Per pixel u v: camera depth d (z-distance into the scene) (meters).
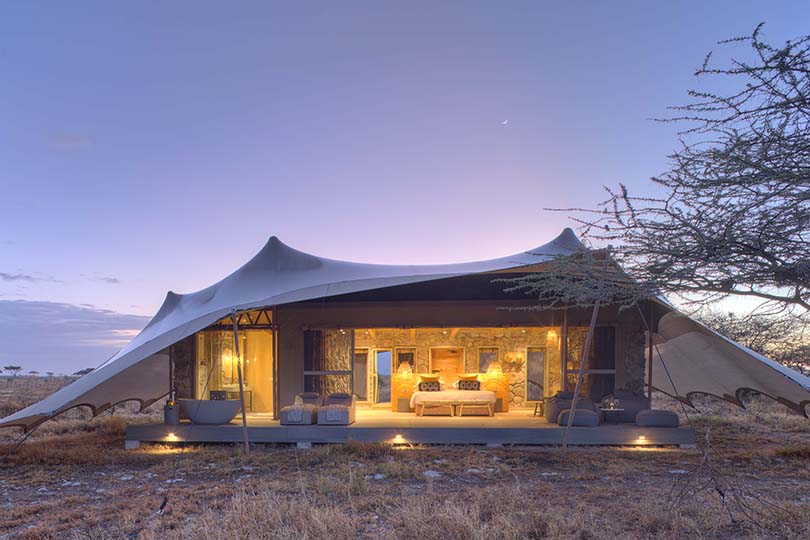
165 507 6.65
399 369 14.13
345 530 5.61
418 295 13.08
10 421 9.87
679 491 7.21
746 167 3.76
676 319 10.51
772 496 7.05
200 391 13.30
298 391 12.83
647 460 9.47
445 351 15.04
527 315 12.78
